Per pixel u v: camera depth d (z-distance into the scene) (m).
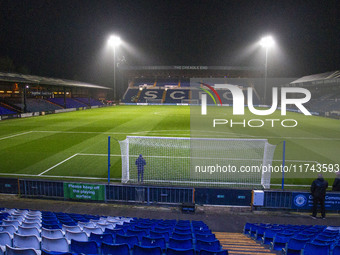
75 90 59.81
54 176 11.53
